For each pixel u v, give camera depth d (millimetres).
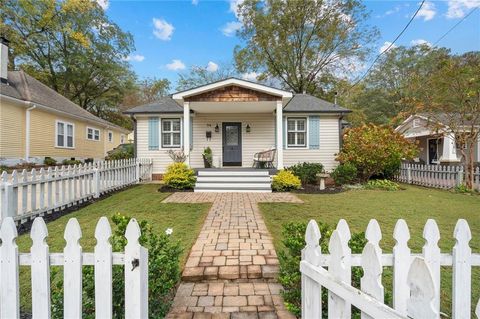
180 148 12047
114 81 27266
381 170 10758
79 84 26203
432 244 1776
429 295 1036
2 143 12078
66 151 16562
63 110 15828
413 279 1106
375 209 5934
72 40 23750
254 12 22703
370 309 1154
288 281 2166
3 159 12094
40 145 14305
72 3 21547
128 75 28484
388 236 3939
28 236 4008
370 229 1788
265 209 5992
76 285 1637
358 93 24078
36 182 4996
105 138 22281
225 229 4359
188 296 2447
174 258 2365
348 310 1334
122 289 1835
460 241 1761
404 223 1757
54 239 3777
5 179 4348
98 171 7332
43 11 21000
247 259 3102
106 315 1630
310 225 1691
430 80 9914
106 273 1630
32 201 4902
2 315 1637
